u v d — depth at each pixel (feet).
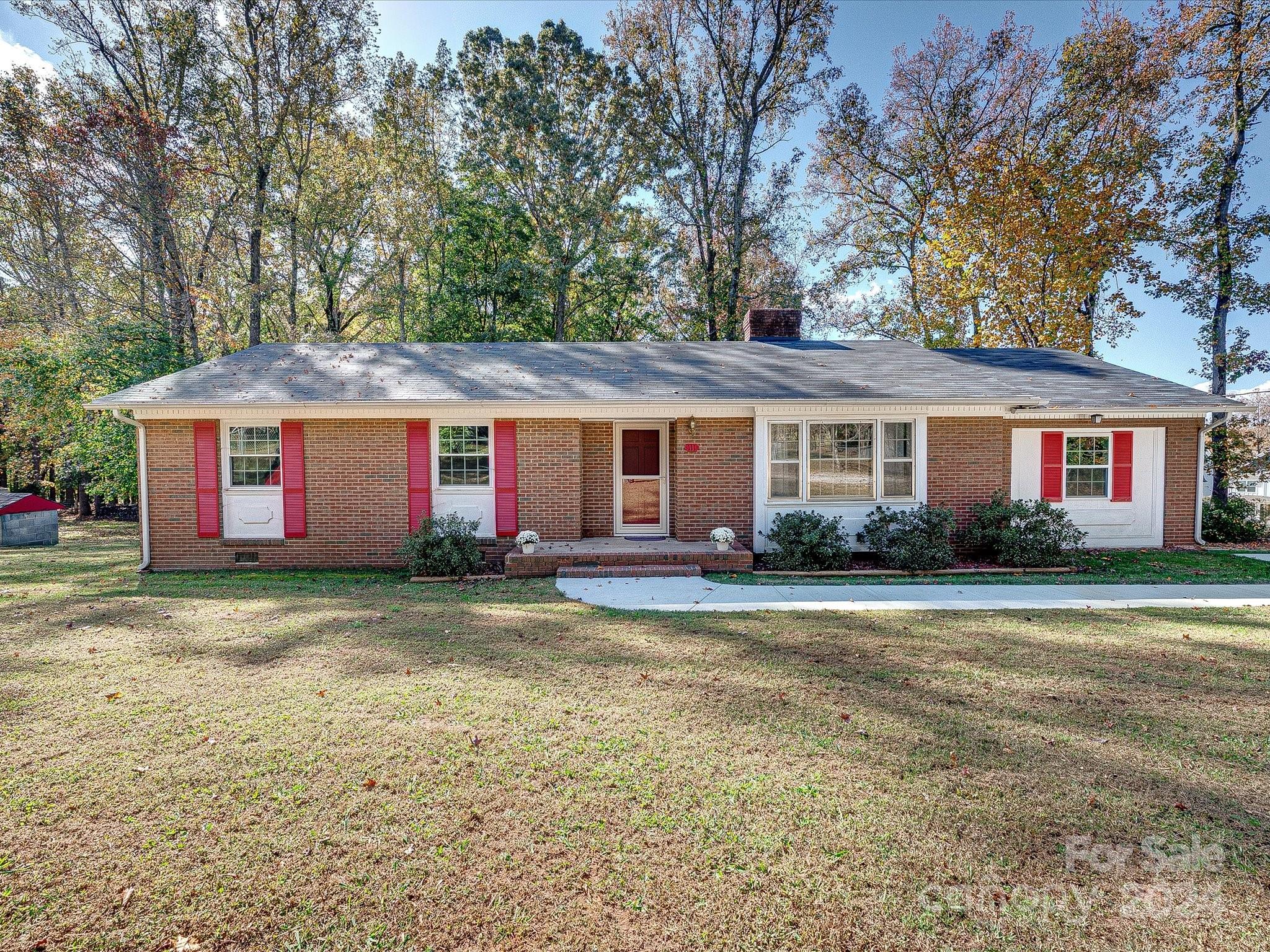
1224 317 55.98
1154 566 33.32
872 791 10.48
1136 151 60.64
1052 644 18.88
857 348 44.68
